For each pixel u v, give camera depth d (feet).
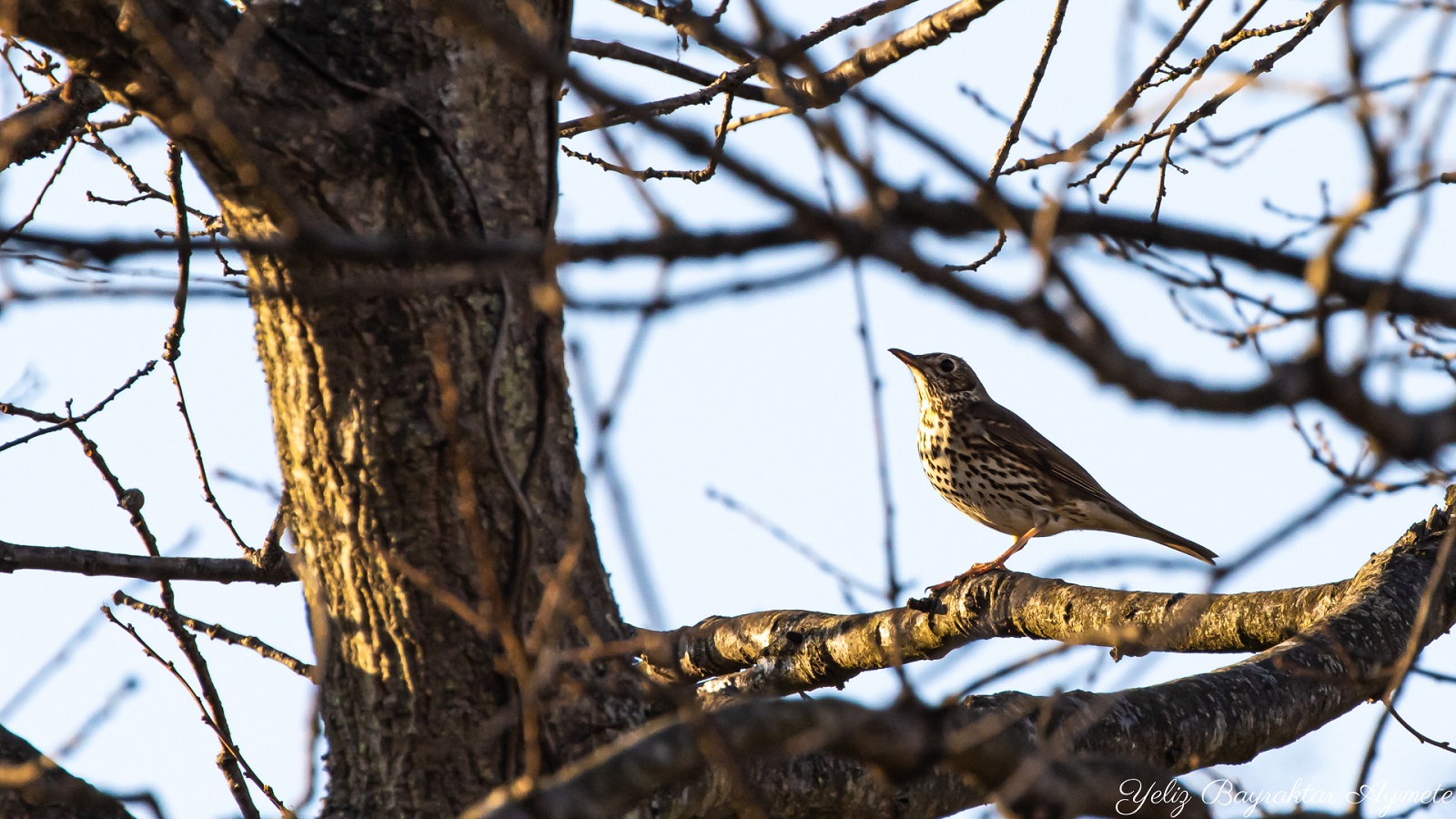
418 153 29.07
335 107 28.27
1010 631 42.11
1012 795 20.84
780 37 15.34
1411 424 15.84
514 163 30.60
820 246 15.33
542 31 24.08
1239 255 16.88
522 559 29.35
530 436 30.45
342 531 30.04
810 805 33.17
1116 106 24.84
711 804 31.60
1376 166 15.94
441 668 29.73
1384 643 38.40
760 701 21.88
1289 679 36.55
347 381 29.55
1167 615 39.47
